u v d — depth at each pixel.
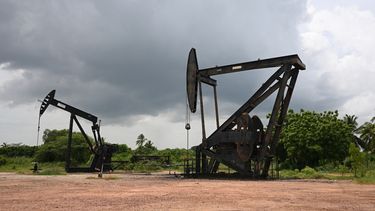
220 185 16.36
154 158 43.66
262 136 22.69
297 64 22.19
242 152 22.38
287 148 50.28
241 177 22.72
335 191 13.24
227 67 24.47
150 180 20.88
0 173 31.22
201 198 10.52
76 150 60.78
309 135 48.44
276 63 22.56
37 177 23.58
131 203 9.29
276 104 22.06
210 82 26.33
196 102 25.66
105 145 37.66
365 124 65.75
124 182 18.62
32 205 8.84
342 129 49.19
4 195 11.31
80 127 36.94
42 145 63.53
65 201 9.71
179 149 61.97
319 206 8.88
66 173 32.75
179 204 9.10
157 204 9.09
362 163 27.67
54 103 35.88
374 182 18.27
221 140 23.48
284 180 21.30
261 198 10.63
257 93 22.84
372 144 61.62
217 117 26.27
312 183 18.20
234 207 8.57
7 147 67.00
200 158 24.86
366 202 9.78
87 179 21.44
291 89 22.86
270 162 23.23
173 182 18.78
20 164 56.47
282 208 8.46
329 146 48.50
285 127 52.41
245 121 22.44
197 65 25.45
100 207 8.52
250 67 23.52
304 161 49.50
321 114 52.06
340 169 36.75
